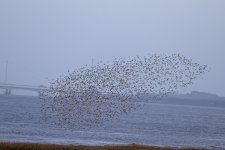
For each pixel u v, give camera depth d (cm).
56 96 4997
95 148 4853
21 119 11425
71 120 8369
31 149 4666
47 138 7281
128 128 10862
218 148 7019
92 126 9625
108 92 4809
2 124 9556
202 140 8875
